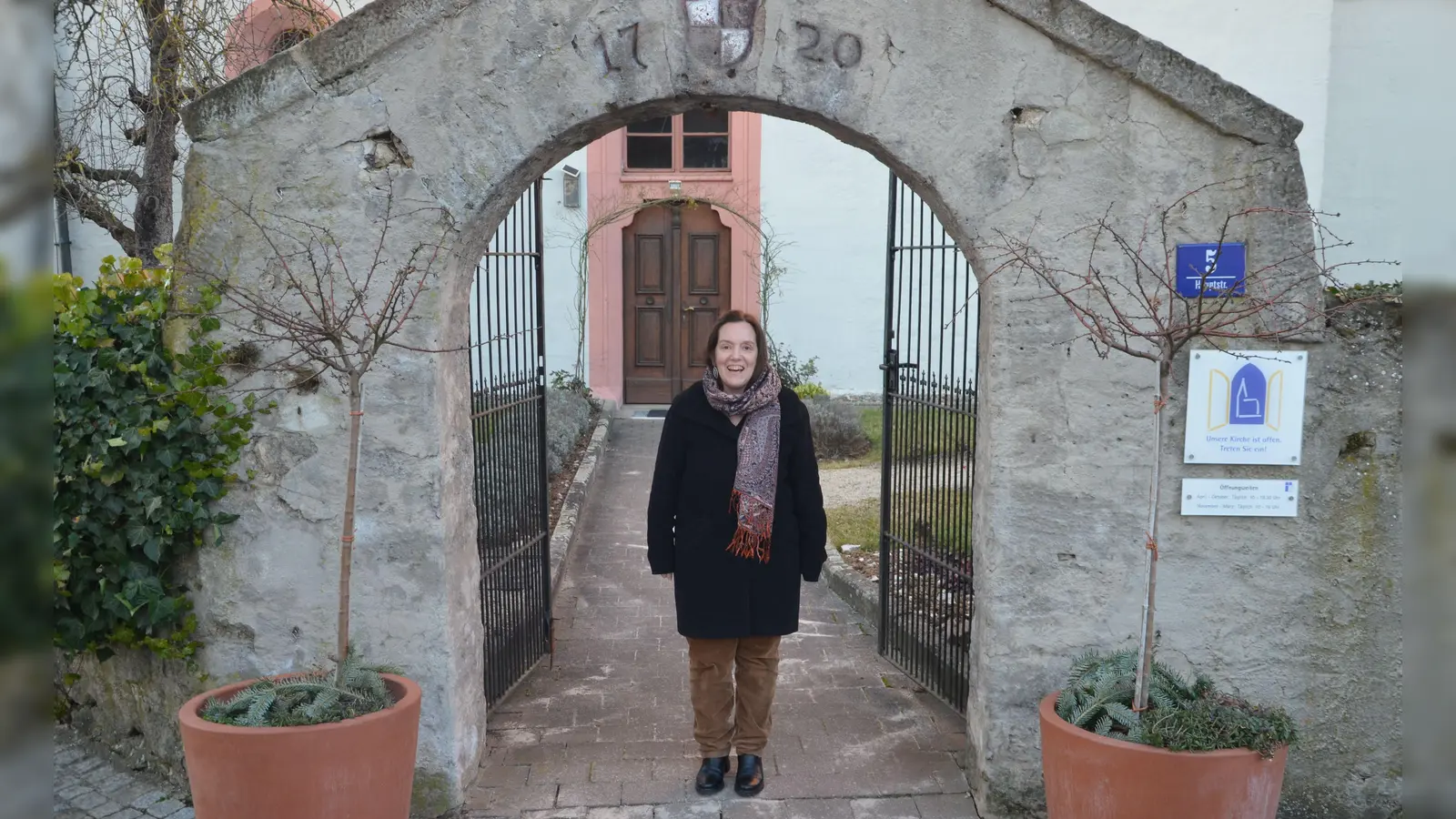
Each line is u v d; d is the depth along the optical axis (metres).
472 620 4.13
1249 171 3.52
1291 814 3.82
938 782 4.12
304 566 3.80
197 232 3.66
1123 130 3.54
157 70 6.43
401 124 3.58
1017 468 3.71
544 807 3.92
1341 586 3.73
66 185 6.68
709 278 12.17
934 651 4.97
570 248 11.90
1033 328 3.65
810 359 11.94
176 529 3.77
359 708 3.21
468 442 4.10
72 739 4.55
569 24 3.54
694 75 3.55
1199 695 3.29
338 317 3.64
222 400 3.73
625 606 6.46
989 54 3.53
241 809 3.01
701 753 4.10
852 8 3.52
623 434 11.33
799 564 3.90
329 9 8.07
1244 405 3.64
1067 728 3.13
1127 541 3.73
